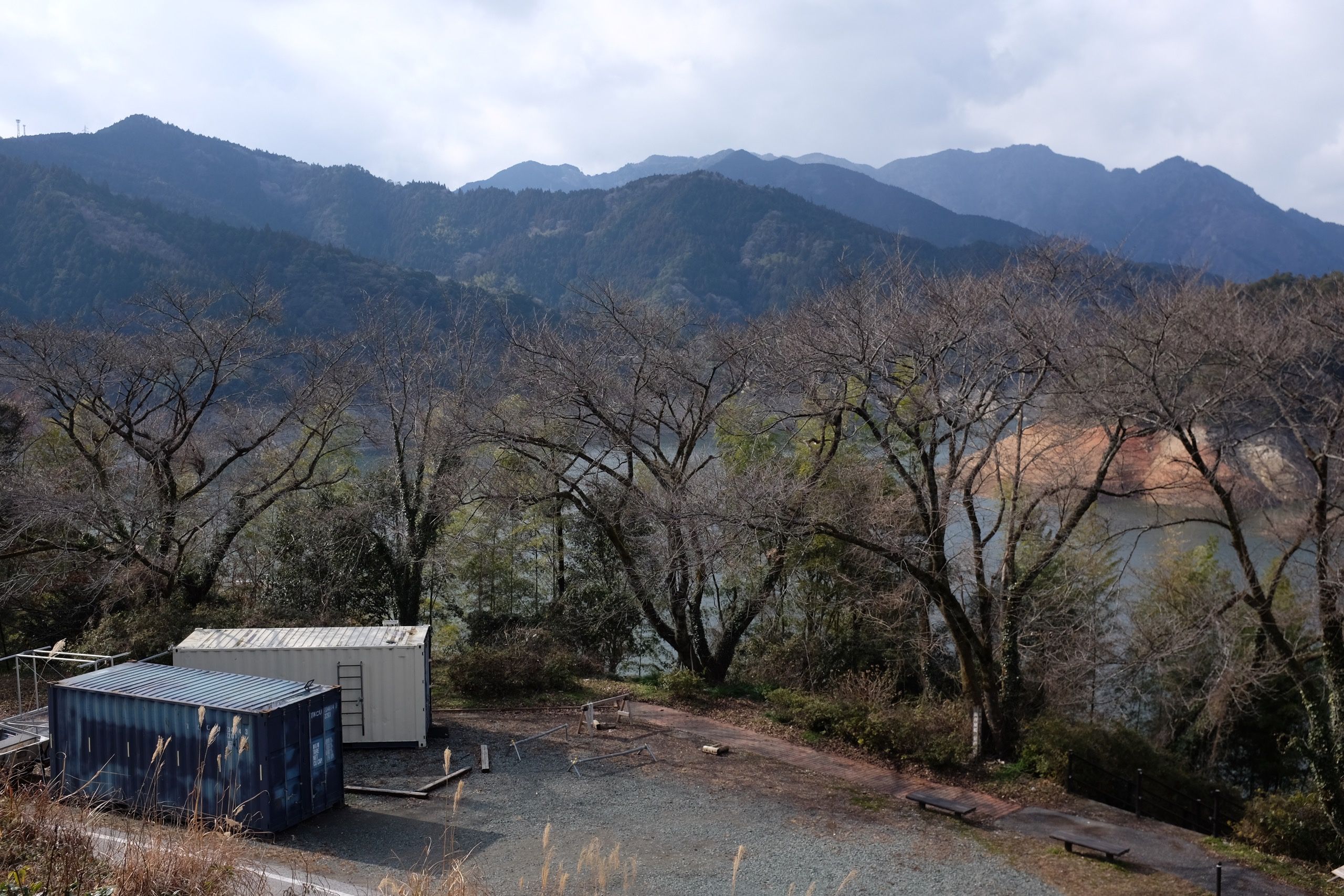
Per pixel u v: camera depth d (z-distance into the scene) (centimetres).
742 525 1866
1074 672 2031
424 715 1914
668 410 2445
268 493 2961
